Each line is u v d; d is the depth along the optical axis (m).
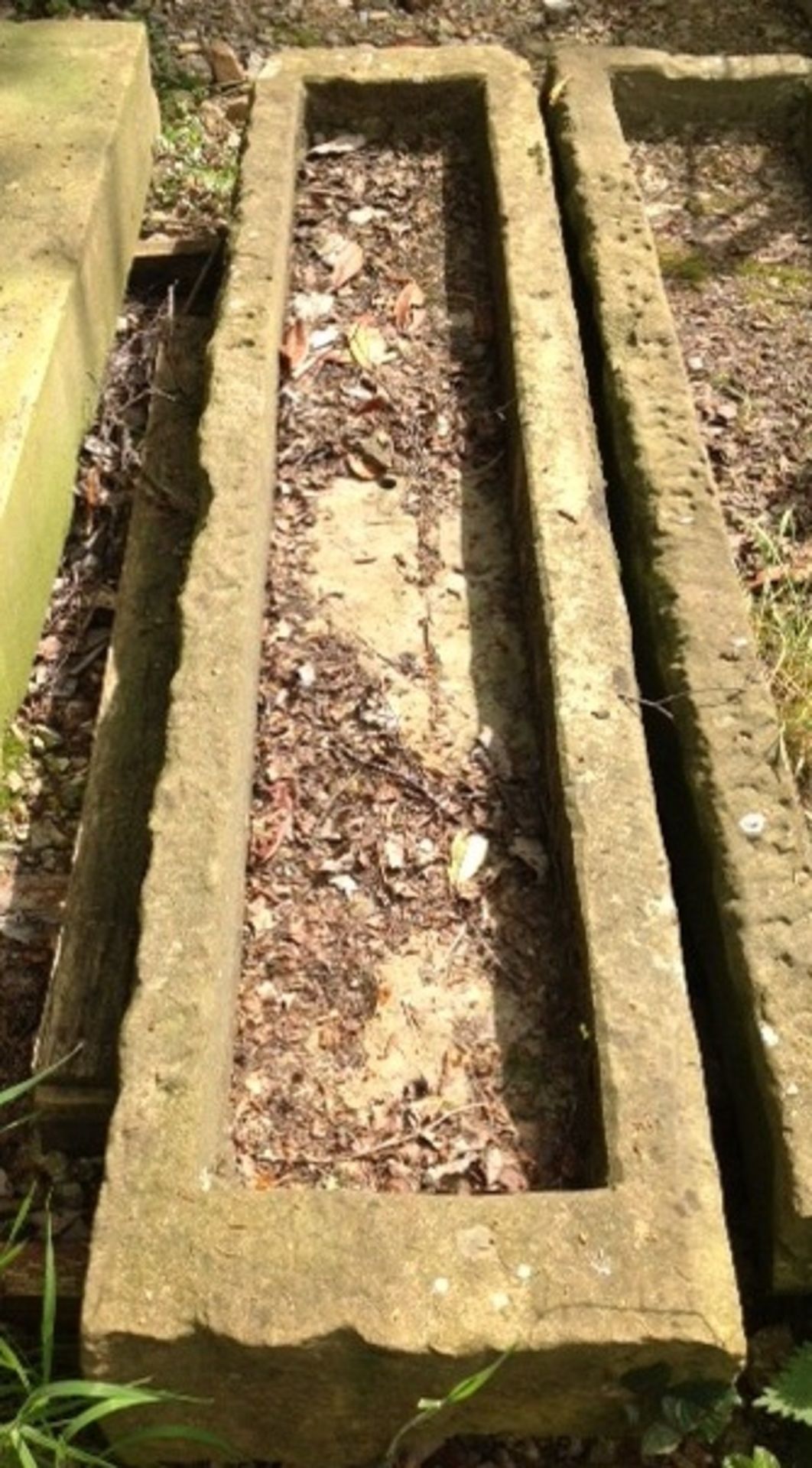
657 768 1.72
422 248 2.29
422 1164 1.39
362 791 1.66
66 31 2.40
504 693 1.75
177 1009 1.34
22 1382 1.31
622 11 3.22
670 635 1.68
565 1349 1.19
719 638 1.66
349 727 1.72
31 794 1.88
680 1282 1.21
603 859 1.45
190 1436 1.26
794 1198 1.30
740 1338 1.19
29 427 1.80
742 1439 1.37
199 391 2.26
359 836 1.62
